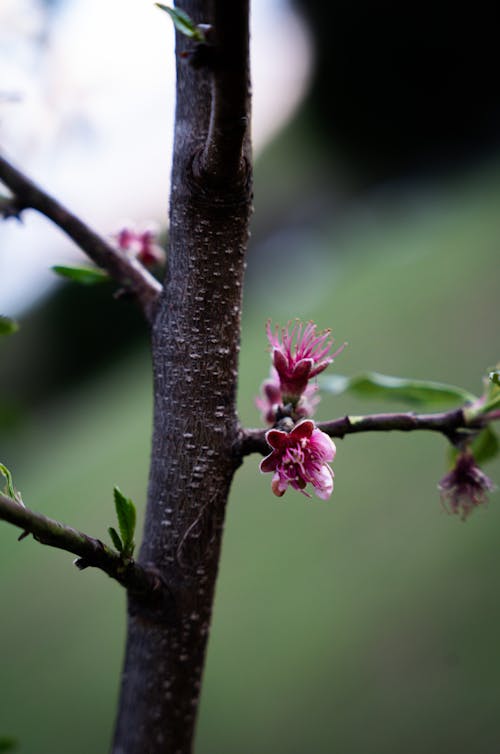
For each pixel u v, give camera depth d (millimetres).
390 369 1970
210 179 564
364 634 1338
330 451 586
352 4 3730
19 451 2672
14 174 620
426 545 1450
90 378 3141
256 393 2023
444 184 3418
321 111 3898
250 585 1541
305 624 1422
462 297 2123
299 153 3787
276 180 3678
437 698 1173
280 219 3525
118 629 1601
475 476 630
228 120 548
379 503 1594
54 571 1872
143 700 588
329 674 1285
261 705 1299
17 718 1445
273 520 1699
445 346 1976
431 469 1618
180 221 574
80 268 621
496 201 2771
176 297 577
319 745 1185
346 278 2744
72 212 622
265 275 3277
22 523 539
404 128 3762
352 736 1182
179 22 532
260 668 1357
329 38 3885
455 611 1288
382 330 2156
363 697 1228
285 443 585
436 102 3746
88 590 1758
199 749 1253
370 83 3791
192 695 592
